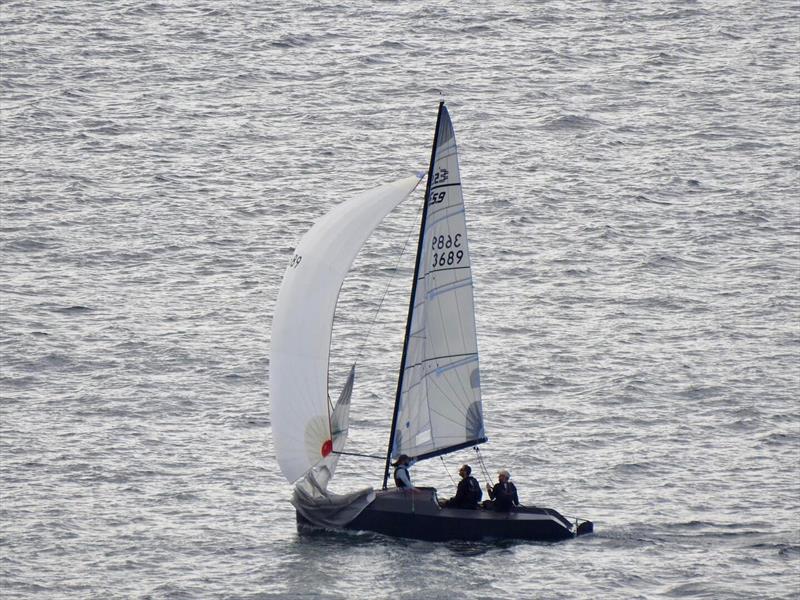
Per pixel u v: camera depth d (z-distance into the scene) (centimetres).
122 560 16812
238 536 17588
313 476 17438
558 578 15938
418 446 17538
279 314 17438
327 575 16000
